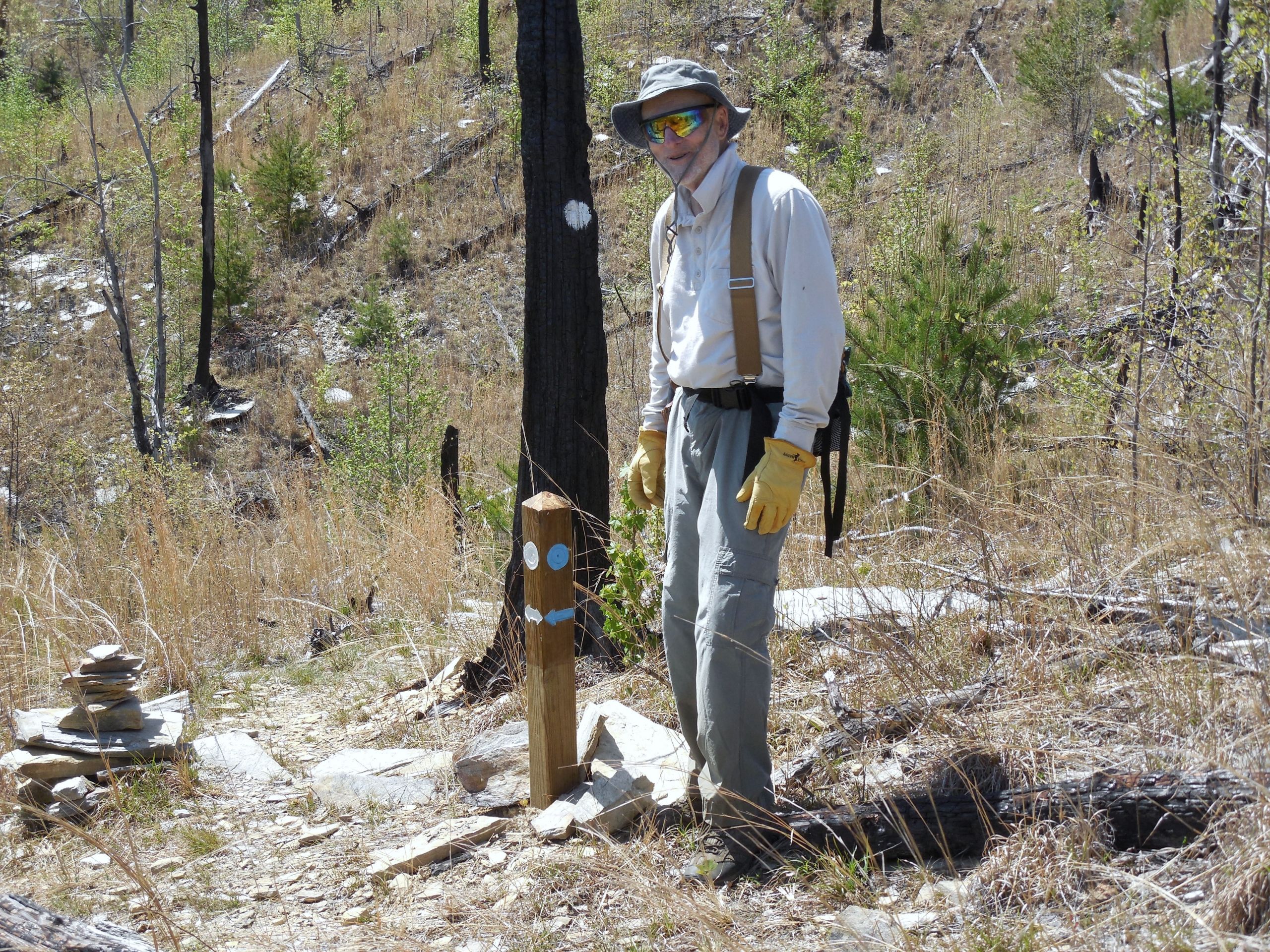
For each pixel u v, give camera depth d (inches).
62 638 218.5
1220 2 258.1
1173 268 214.1
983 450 223.5
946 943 87.2
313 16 989.2
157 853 132.1
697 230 108.6
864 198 615.8
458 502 305.6
